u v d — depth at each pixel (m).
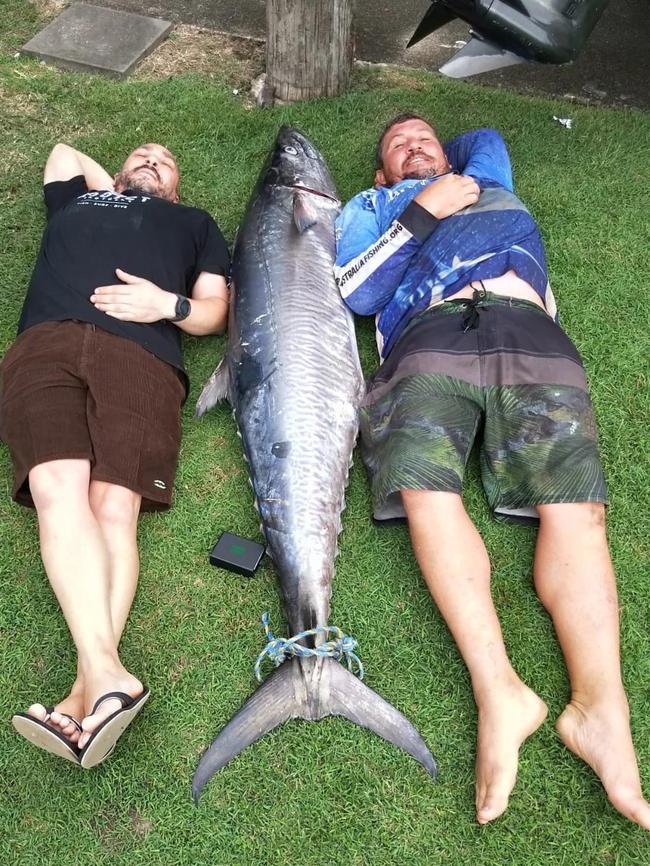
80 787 2.00
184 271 2.96
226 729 2.02
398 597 2.34
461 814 1.94
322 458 2.44
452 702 2.12
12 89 4.18
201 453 2.72
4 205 3.54
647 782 1.97
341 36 3.95
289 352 2.63
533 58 2.99
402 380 2.51
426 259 2.78
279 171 3.29
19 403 2.39
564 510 2.23
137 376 2.53
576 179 3.67
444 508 2.22
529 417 2.37
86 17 4.68
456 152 3.44
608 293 3.16
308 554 2.27
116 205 2.95
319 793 1.98
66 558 2.10
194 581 2.38
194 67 4.41
